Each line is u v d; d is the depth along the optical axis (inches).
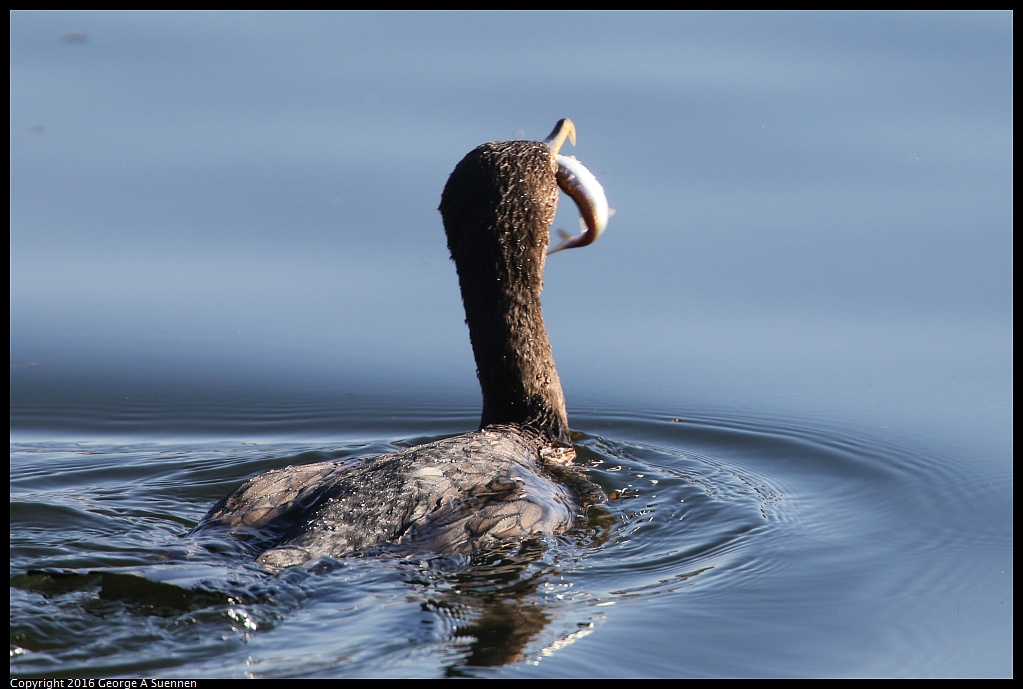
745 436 673.0
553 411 589.9
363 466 472.4
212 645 354.9
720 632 392.5
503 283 565.0
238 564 402.9
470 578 404.2
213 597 374.9
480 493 448.5
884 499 558.3
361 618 374.6
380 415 724.7
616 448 626.5
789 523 510.3
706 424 695.1
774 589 432.1
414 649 358.0
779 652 380.2
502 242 558.3
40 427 687.7
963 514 534.6
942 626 407.5
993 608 425.1
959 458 621.0
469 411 732.7
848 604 422.0
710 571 444.8
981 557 477.7
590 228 574.2
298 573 393.4
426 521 428.5
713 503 533.0
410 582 398.0
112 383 762.2
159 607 371.6
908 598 430.0
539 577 415.5
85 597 374.9
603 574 435.5
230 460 620.4
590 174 573.6
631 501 529.3
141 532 481.4
